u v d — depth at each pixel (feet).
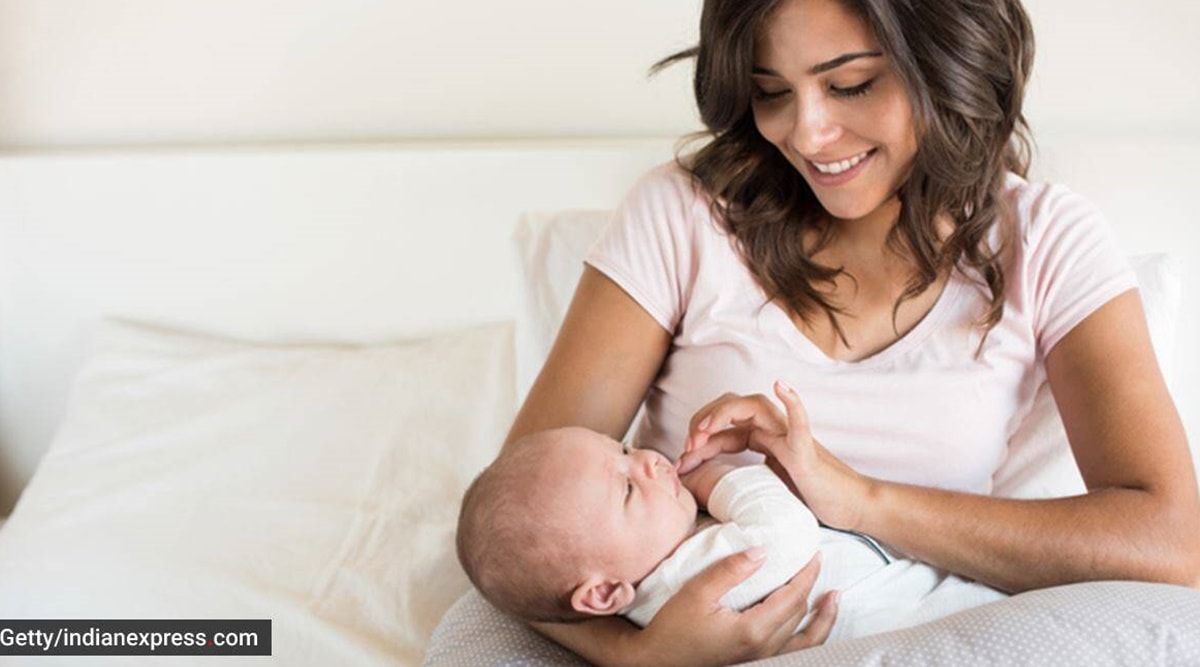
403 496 5.69
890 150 4.02
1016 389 4.34
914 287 4.28
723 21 3.92
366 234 6.54
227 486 5.87
